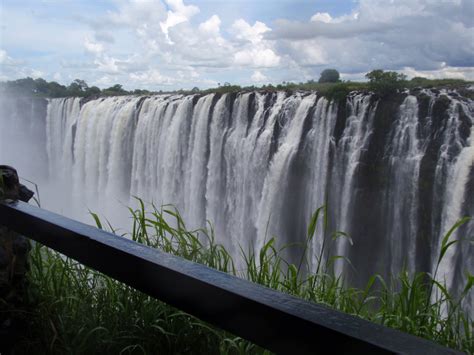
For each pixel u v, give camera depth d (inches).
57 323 96.6
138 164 1133.7
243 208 911.0
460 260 649.6
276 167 840.9
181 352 89.0
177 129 1021.2
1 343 95.3
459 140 656.4
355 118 760.3
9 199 88.4
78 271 108.5
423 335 92.0
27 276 102.1
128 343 91.1
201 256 110.7
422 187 692.7
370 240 765.3
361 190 762.2
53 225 71.2
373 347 35.1
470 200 639.8
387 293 106.7
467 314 104.3
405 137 710.5
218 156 943.0
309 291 105.7
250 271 109.8
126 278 58.6
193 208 1005.2
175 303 52.4
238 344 86.0
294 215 843.4
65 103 1504.7
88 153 1320.1
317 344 39.1
